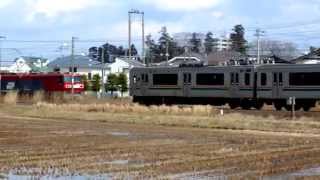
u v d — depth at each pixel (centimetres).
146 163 2112
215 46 16912
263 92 5538
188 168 1988
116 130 3741
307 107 5350
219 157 2312
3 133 3466
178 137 3241
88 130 3734
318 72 5159
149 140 3048
